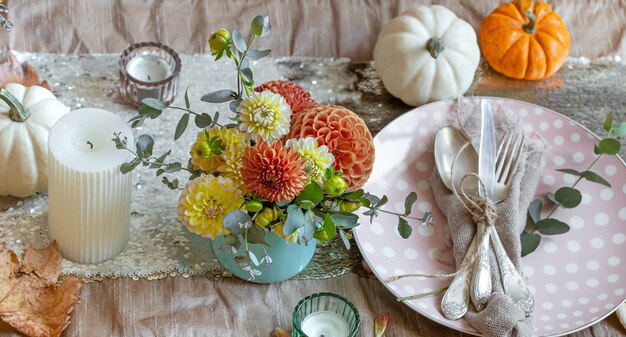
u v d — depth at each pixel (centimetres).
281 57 133
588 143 124
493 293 105
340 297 102
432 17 129
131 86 121
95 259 107
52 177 101
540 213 118
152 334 103
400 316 107
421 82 126
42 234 110
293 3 138
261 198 92
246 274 106
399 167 120
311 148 90
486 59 137
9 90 111
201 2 136
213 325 104
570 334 108
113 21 132
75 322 102
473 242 110
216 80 128
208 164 96
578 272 112
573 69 138
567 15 143
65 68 126
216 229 94
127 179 102
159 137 120
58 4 131
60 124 101
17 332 100
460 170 118
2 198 112
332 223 90
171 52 124
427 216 96
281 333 103
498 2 144
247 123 91
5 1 130
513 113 123
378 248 111
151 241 110
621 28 143
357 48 136
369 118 128
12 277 102
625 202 118
